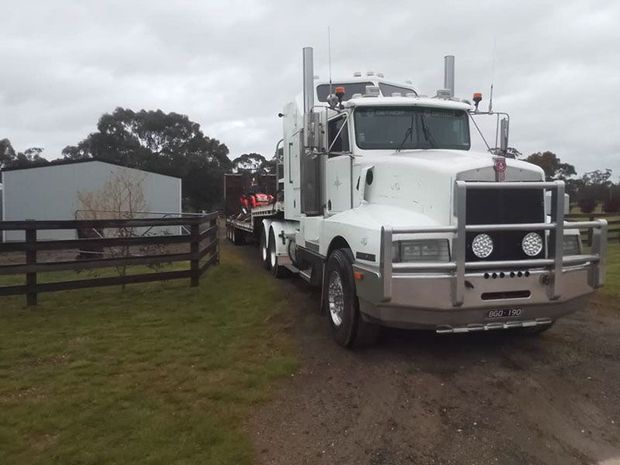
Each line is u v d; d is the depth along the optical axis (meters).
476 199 4.89
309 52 7.07
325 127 6.60
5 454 3.55
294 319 6.95
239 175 20.62
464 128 6.84
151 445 3.66
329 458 3.57
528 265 4.82
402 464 3.50
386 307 4.78
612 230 18.47
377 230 4.89
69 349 5.74
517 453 3.63
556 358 5.39
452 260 4.73
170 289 8.99
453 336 6.14
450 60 8.49
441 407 4.30
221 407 4.28
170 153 54.31
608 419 4.10
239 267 11.82
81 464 3.44
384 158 5.88
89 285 8.23
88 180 22.00
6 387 4.69
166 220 8.87
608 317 7.09
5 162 54.31
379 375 4.96
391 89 8.59
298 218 8.83
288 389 4.66
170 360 5.38
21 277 10.97
